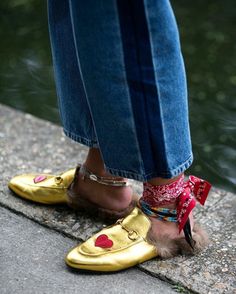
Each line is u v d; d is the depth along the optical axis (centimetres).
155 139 159
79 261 167
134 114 158
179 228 172
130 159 163
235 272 170
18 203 200
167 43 154
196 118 306
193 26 409
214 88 336
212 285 165
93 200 190
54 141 242
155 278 169
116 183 186
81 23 154
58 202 197
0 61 359
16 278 167
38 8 434
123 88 156
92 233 186
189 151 167
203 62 365
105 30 152
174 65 157
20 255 177
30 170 221
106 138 164
